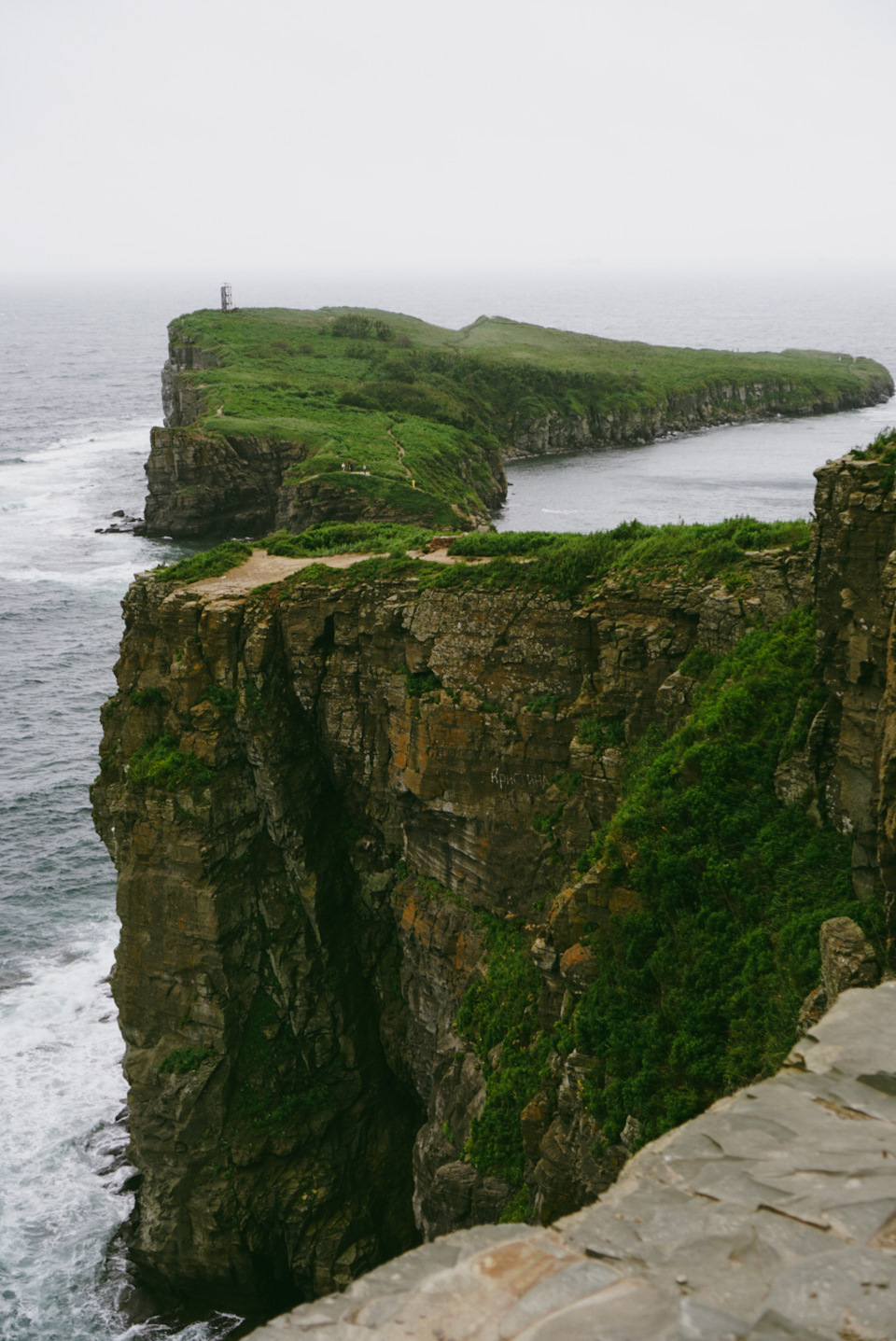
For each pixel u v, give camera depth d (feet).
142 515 469.57
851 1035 27.35
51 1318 122.21
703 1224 20.16
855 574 72.33
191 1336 122.93
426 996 131.54
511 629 118.62
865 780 73.36
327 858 137.49
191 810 127.65
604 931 87.40
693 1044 73.36
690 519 442.09
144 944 130.11
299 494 402.93
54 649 314.35
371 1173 133.49
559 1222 21.07
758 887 78.69
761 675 90.27
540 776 117.60
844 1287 17.90
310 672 132.46
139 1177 137.69
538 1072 100.01
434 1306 18.26
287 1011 132.36
